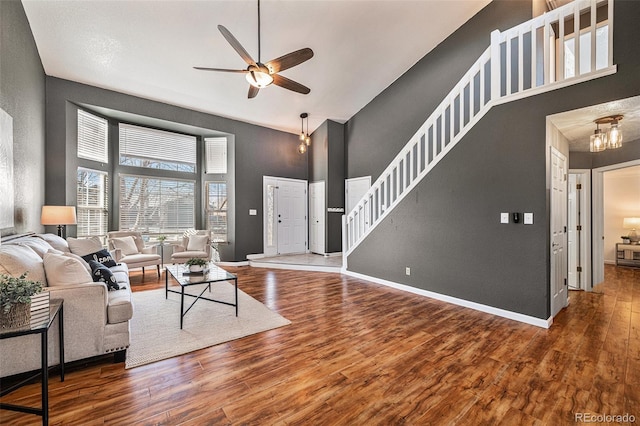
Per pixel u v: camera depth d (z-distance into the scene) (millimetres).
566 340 2641
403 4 4016
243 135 6562
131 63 4301
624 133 3508
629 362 2246
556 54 4375
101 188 5293
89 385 1945
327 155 6973
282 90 5488
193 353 2398
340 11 3912
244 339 2664
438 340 2652
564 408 1728
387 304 3701
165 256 6031
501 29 4176
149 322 3029
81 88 4652
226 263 6359
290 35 4121
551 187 3098
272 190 7047
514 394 1863
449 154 3822
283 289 4406
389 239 4617
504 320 3154
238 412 1693
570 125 3203
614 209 6438
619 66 2496
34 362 1935
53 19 3486
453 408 1734
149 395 1843
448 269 3818
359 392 1889
